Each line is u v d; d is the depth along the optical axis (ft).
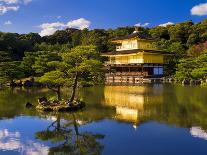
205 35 352.90
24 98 147.23
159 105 116.78
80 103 115.34
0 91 186.91
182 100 128.47
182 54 295.48
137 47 277.85
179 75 223.71
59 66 111.24
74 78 115.24
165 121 87.81
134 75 257.14
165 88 183.11
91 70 108.88
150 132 76.02
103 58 309.22
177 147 64.03
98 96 149.28
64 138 72.84
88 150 63.31
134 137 72.02
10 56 314.96
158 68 269.64
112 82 249.14
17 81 243.60
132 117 94.73
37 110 110.32
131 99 135.95
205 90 164.96
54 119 94.53
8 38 339.77
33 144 68.64
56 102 116.37
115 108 112.27
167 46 318.24
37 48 368.48
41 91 183.42
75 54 109.70
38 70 159.63
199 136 71.72
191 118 91.40
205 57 213.66
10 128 83.35
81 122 89.51
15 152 63.41
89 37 396.78
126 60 284.00
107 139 70.90
